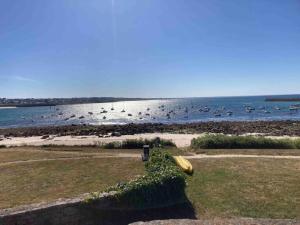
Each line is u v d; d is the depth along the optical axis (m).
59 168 18.42
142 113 112.12
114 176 16.36
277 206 11.95
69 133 52.38
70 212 10.41
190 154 21.36
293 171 16.42
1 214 9.59
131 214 11.23
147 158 19.75
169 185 12.03
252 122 61.41
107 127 57.25
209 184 14.46
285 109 105.81
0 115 122.06
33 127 67.88
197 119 79.44
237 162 18.53
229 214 11.35
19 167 18.98
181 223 8.90
